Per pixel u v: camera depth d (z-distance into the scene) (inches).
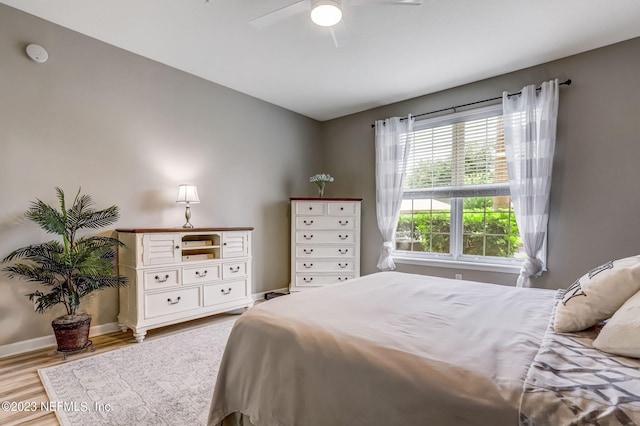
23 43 97.1
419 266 153.9
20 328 97.1
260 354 51.4
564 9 89.7
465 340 44.7
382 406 36.9
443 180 148.7
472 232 141.0
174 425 63.1
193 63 127.7
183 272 117.4
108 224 108.7
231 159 152.9
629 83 104.0
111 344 103.7
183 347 101.3
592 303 47.9
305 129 188.1
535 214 116.9
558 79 116.9
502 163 132.1
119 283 102.8
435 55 117.0
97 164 112.2
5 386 77.5
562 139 115.6
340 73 133.3
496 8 90.0
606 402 28.9
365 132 177.2
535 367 36.0
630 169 103.6
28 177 98.3
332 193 190.9
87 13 96.7
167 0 89.7
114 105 116.0
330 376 42.2
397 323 51.9
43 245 95.1
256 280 164.2
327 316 54.9
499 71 128.6
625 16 92.3
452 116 144.9
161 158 128.6
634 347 37.7
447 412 32.7
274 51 116.8
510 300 67.9
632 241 103.3
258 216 164.9
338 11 75.8
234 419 56.3
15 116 96.1
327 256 164.2
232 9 93.4
